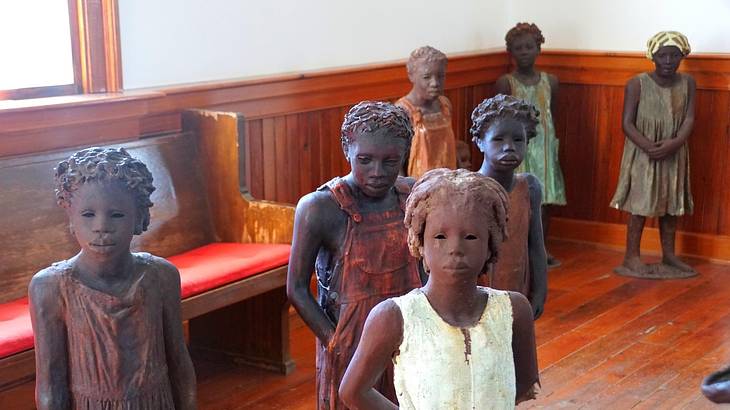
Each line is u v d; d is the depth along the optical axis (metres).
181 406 2.42
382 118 2.51
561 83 6.54
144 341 2.28
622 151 6.41
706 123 6.08
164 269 2.33
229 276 3.83
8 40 3.93
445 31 6.21
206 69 4.68
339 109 5.40
